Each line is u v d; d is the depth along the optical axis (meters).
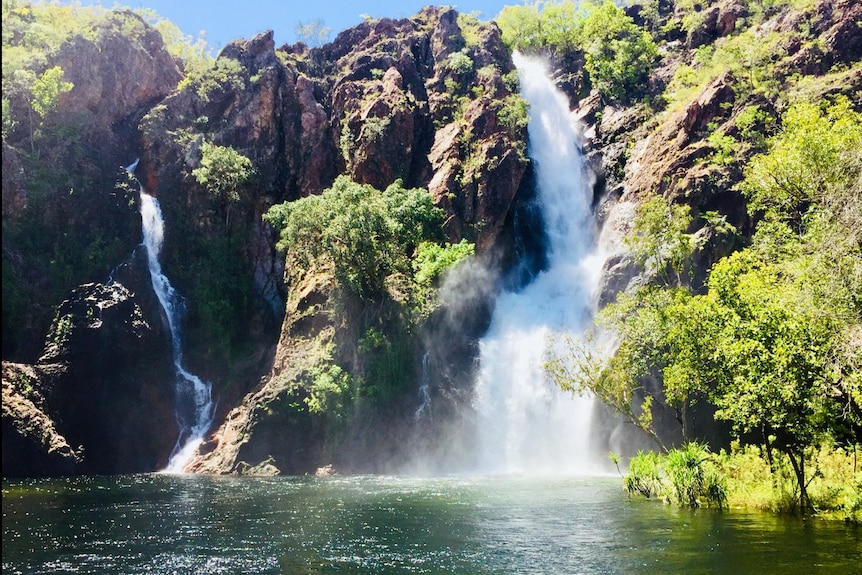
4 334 47.06
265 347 54.41
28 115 54.56
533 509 23.97
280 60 66.69
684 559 15.02
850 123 27.23
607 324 33.06
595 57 70.00
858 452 23.17
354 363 46.22
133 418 47.16
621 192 57.88
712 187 48.16
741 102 52.78
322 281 51.03
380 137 58.66
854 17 55.31
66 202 53.31
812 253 23.52
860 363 18.28
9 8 61.22
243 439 43.81
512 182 55.59
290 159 62.62
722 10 69.19
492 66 66.31
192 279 56.09
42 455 40.91
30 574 14.89
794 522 19.55
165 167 59.34
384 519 22.11
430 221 52.09
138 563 15.87
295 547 17.56
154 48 65.88
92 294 48.78
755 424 22.58
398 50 69.25
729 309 24.62
